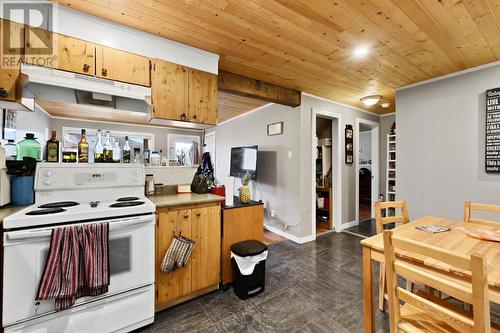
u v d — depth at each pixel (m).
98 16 1.73
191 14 1.67
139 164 2.04
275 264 2.68
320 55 2.28
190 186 2.42
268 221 4.07
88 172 1.80
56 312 1.30
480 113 2.45
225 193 2.29
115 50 1.82
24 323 1.23
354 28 1.80
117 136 5.04
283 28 1.83
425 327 1.06
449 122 2.68
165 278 1.79
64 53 1.63
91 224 1.40
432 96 2.83
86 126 4.66
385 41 1.99
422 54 2.22
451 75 2.67
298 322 1.69
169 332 1.58
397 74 2.72
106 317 1.46
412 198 2.99
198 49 2.20
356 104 4.18
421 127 2.92
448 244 1.31
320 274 2.43
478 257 0.78
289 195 3.63
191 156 6.11
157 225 1.76
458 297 0.85
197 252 1.96
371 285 1.39
